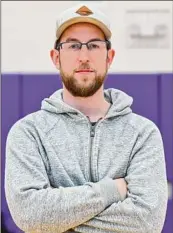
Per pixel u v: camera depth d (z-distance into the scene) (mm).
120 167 1556
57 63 1653
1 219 2480
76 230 1462
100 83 1598
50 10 3010
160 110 2527
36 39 3025
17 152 1533
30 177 1493
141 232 1455
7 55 3023
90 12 1579
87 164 1562
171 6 3012
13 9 3016
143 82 2527
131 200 1468
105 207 1458
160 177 1537
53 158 1549
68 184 1532
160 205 1485
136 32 3008
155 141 1592
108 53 1638
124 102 1660
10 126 2541
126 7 3010
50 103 1652
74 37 1571
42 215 1429
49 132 1593
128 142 1588
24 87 2551
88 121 1616
